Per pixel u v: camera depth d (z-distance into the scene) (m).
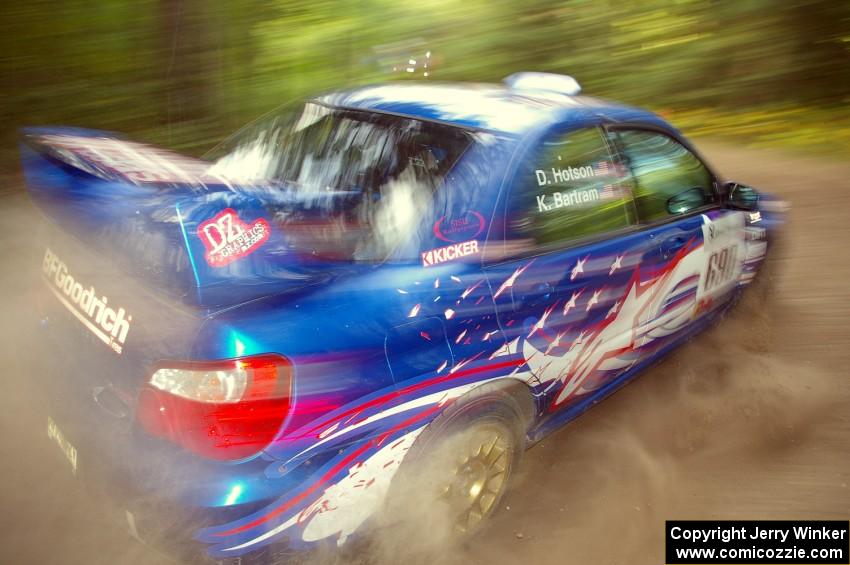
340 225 2.46
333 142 2.96
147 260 2.14
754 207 3.78
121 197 2.24
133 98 6.11
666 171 3.44
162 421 2.01
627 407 3.68
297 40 6.60
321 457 2.13
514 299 2.58
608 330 3.05
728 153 9.27
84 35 5.92
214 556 2.06
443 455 2.47
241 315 2.03
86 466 2.22
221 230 2.15
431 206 2.55
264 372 1.99
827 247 5.80
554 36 10.26
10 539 2.55
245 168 3.03
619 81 11.29
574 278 2.81
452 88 3.29
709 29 11.40
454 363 2.39
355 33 6.88
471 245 2.55
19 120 5.85
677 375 3.96
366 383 2.18
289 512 2.12
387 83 3.46
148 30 6.08
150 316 2.07
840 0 11.37
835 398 3.80
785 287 5.05
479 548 2.73
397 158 2.78
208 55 6.25
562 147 2.94
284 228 2.33
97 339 2.23
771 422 3.59
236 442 1.98
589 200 3.00
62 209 2.38
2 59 5.77
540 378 2.75
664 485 3.14
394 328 2.26
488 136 2.79
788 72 11.71
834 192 7.38
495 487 2.76
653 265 3.22
